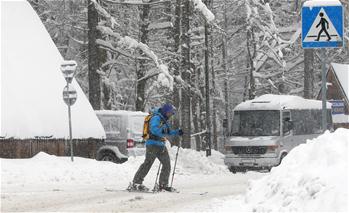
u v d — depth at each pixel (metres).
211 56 81.88
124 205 21.38
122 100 77.69
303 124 51.81
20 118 38.19
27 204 21.28
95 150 42.88
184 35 62.72
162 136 26.69
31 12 45.88
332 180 14.69
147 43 64.06
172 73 64.19
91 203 21.84
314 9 19.53
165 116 26.83
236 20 85.56
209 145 65.56
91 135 42.50
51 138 39.56
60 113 41.06
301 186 15.91
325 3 19.48
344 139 16.81
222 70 88.88
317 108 54.78
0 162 33.06
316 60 95.69
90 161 37.69
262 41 71.62
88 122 42.75
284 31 79.81
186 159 46.59
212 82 84.56
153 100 78.94
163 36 74.00
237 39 90.00
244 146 48.59
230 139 49.47
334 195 13.85
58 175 31.44
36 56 43.00
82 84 77.69
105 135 43.66
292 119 50.12
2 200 22.25
